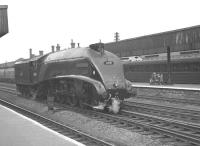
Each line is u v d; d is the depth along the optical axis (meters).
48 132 11.19
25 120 13.70
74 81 18.58
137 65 43.25
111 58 18.27
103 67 17.58
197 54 33.22
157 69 39.66
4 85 51.56
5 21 25.83
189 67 34.84
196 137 10.63
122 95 17.52
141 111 17.45
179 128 12.44
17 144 9.51
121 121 13.92
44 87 23.91
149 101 23.03
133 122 13.10
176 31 31.62
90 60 17.78
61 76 20.03
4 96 30.44
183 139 10.23
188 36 30.23
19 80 29.34
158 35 34.59
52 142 9.72
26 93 28.88
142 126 12.52
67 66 19.81
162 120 13.70
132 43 40.97
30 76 26.03
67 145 9.36
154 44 35.69
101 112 17.14
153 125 12.76
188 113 16.45
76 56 19.17
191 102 20.66
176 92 24.88
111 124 13.70
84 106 18.30
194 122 13.92
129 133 11.48
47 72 22.58
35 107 21.05
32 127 12.12
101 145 9.88
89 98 17.66
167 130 11.70
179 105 20.28
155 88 27.28
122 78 17.73
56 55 22.06
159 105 19.62
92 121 14.16
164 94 26.14
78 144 9.47
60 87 20.73
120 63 18.39
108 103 17.05
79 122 14.49
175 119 14.85
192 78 34.28
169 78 33.81
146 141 10.32
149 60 40.25
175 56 36.53
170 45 32.62
